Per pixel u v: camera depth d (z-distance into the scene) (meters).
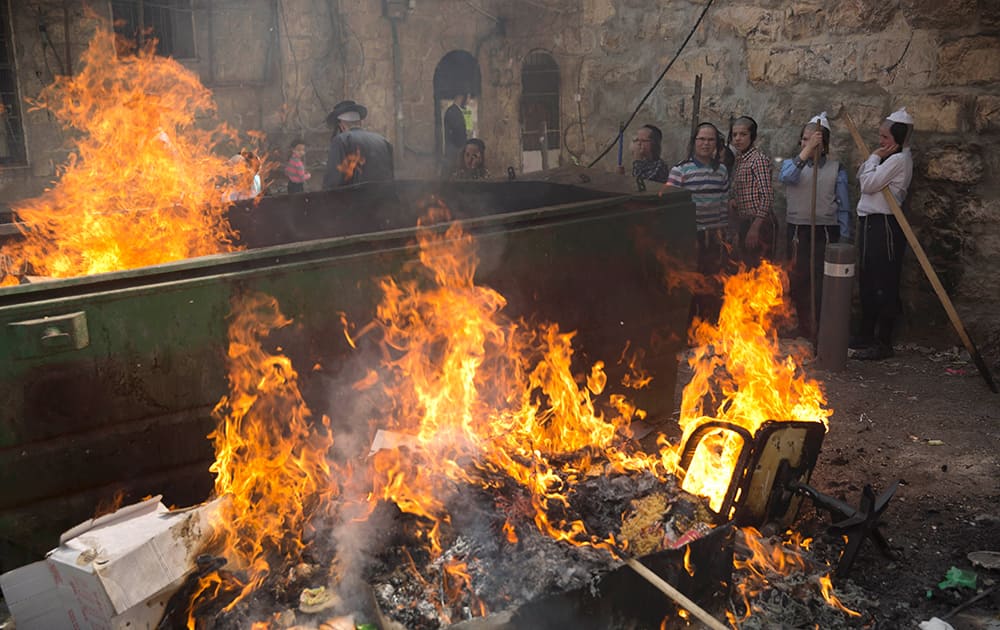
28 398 3.55
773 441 4.02
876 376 6.88
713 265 7.73
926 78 7.24
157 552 3.30
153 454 3.92
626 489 3.76
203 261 3.87
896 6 7.38
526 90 13.53
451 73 14.29
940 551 4.36
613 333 5.39
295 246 4.11
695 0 9.20
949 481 5.09
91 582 3.17
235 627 3.25
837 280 6.81
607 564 3.33
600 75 10.55
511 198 6.22
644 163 8.22
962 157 7.06
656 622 3.45
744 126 7.78
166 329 3.83
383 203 6.12
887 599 3.96
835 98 7.93
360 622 3.28
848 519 3.96
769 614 3.72
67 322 3.56
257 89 13.27
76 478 3.74
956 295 7.28
